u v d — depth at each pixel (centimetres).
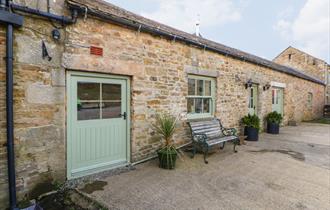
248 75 805
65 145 349
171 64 517
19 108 291
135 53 436
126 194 320
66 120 351
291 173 425
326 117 1728
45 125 317
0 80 272
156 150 493
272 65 983
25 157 298
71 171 362
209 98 657
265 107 934
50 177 325
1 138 276
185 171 420
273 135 854
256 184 368
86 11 344
